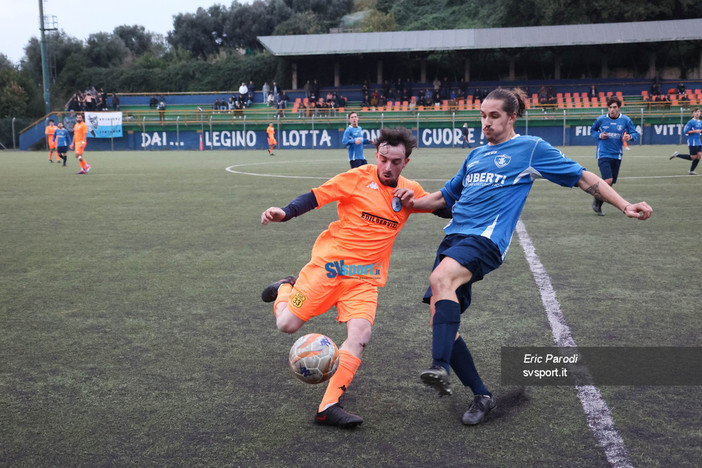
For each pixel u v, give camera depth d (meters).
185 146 42.25
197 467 2.75
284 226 9.30
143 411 3.30
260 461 2.80
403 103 44.97
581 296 5.36
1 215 10.59
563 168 3.31
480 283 5.81
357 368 3.51
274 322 4.79
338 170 20.75
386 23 59.84
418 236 8.33
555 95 44.16
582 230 8.59
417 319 4.81
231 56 58.16
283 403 3.41
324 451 2.89
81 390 3.57
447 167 21.02
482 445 2.93
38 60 66.94
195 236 8.48
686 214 9.82
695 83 44.66
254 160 27.78
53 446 2.94
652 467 2.71
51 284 5.95
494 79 50.31
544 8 52.34
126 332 4.56
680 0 49.84
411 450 2.89
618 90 45.31
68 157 33.25
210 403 3.40
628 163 21.42
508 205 3.35
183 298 5.45
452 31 46.91
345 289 3.40
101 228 9.20
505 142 3.45
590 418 3.19
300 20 64.69
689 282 5.76
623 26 44.72
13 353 4.14
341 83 51.53
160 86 58.16
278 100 46.22
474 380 3.26
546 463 2.76
